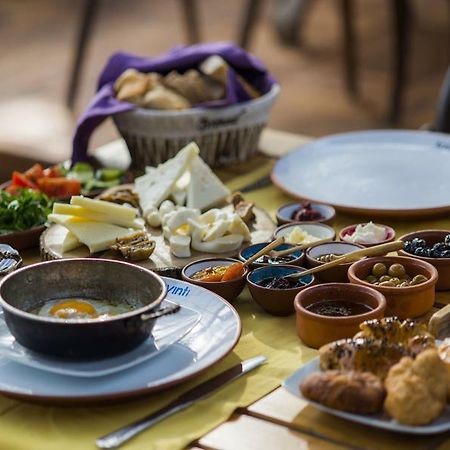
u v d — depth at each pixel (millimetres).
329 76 6461
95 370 1314
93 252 1760
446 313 1462
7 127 5469
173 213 1809
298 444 1219
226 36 7078
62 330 1300
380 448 1204
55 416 1295
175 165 2006
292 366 1406
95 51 6855
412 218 1998
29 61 6738
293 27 6996
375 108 5922
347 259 1596
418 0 7844
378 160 2264
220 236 1764
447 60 6645
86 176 2203
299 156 2314
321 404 1237
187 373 1304
